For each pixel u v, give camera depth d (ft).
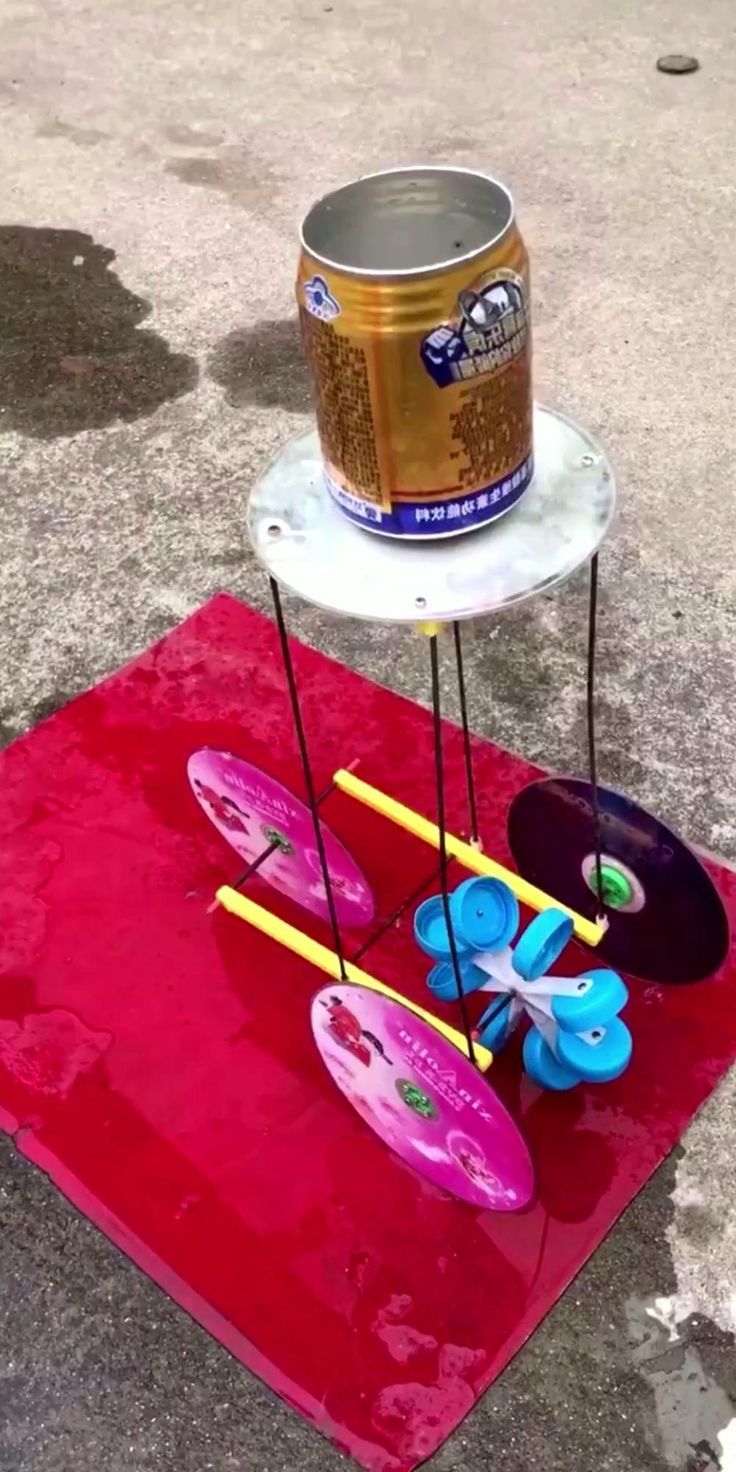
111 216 9.18
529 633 5.90
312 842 4.34
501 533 2.81
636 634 5.86
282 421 7.26
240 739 5.54
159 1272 3.98
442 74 10.46
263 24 11.57
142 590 6.36
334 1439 3.61
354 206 2.59
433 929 3.91
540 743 5.42
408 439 2.49
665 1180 4.05
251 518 3.01
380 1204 4.07
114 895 5.00
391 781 5.27
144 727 5.64
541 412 3.18
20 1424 3.73
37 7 12.24
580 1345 3.74
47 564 6.55
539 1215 3.99
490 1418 3.62
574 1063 3.90
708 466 6.70
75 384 7.69
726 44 10.46
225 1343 3.82
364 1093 4.00
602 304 7.85
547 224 8.57
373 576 2.75
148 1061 4.49
